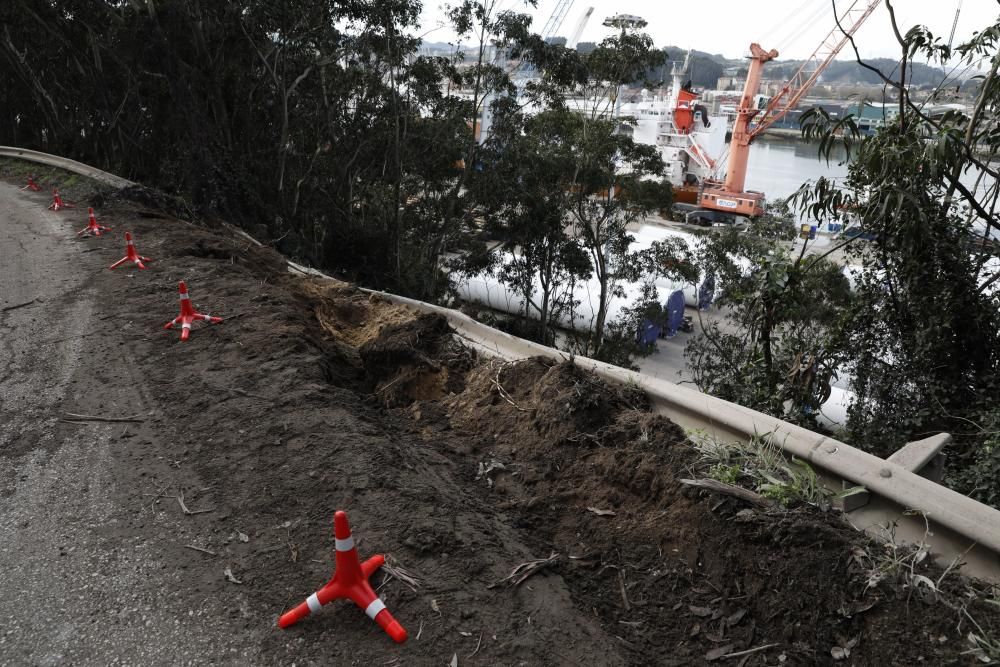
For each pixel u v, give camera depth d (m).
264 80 24.27
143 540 2.94
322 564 2.73
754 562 2.59
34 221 10.44
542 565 2.75
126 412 4.12
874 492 2.72
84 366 4.83
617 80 29.92
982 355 7.89
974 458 6.70
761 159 103.56
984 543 2.38
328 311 6.99
